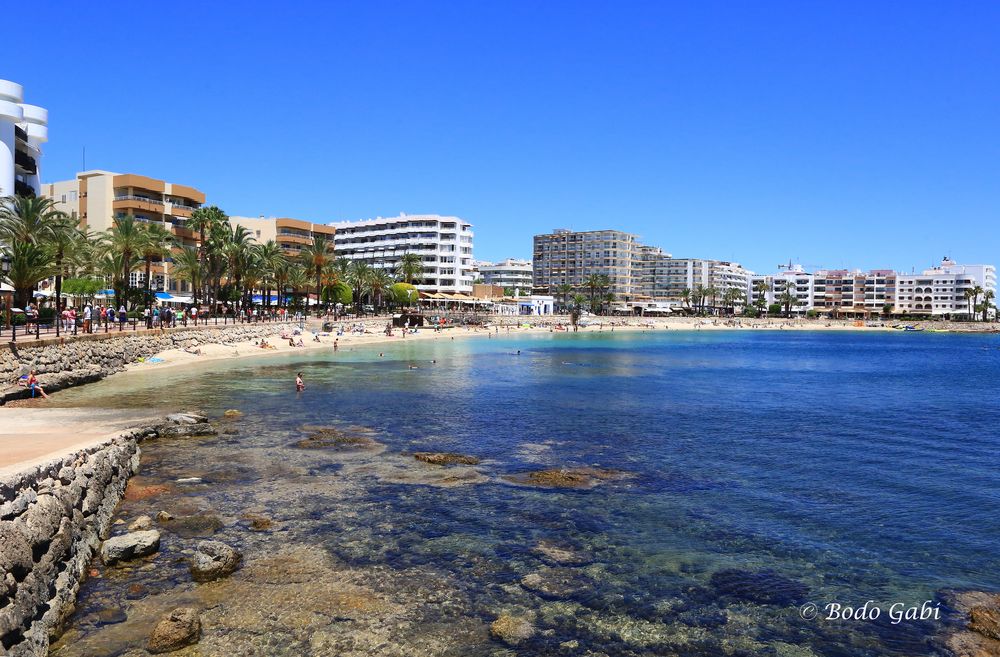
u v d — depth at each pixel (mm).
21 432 20406
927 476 22594
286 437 26422
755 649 11203
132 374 45812
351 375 50906
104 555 13398
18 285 45500
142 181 105750
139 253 73438
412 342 98250
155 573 13109
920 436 30047
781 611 12555
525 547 15250
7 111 67188
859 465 24078
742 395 44906
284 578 13141
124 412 27016
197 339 62438
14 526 10570
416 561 14234
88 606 11695
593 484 20766
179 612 10891
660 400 41281
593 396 42562
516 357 75625
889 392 48219
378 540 15367
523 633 11375
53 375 36531
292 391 40281
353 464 22359
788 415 36000
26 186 72000
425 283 181000
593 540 15852
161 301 81375
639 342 121625
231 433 26906
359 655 10523
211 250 80812
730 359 82188
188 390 39000
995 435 30438
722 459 24766
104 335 46094
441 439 27312
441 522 16734
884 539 16438
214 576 12953
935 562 15055
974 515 18375
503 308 179250
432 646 10891
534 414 34562
